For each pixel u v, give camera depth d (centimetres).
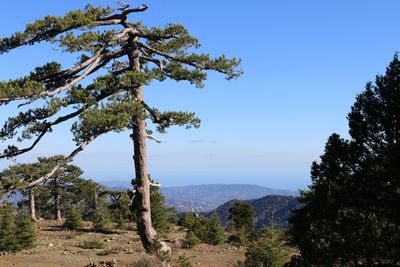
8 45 1148
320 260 1070
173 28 1343
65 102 1123
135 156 1335
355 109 1194
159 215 3888
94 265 2183
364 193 1128
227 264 2323
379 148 1152
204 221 3988
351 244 1032
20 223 3095
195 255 2647
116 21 1309
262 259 1883
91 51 1247
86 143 1134
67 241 3434
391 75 1148
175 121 1363
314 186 1225
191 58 1351
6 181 1047
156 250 1361
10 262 2372
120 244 3272
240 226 4416
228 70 1380
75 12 1204
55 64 1242
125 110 1186
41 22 1144
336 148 1195
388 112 1123
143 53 1398
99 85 1185
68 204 5978
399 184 1097
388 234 1009
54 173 1144
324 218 1151
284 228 1936
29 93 1057
